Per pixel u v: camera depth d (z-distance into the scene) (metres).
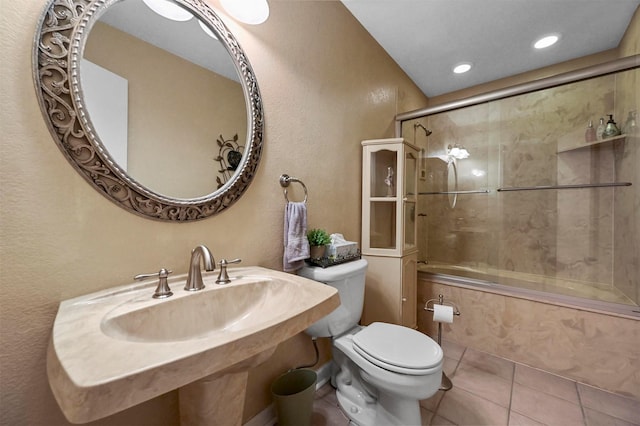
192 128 0.96
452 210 2.75
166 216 0.90
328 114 1.59
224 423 0.79
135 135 0.82
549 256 2.30
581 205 2.16
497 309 1.88
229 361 0.51
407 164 1.94
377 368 1.11
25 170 0.64
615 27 1.89
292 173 1.37
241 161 1.12
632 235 1.72
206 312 0.84
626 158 1.83
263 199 1.22
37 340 0.67
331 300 0.79
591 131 2.09
